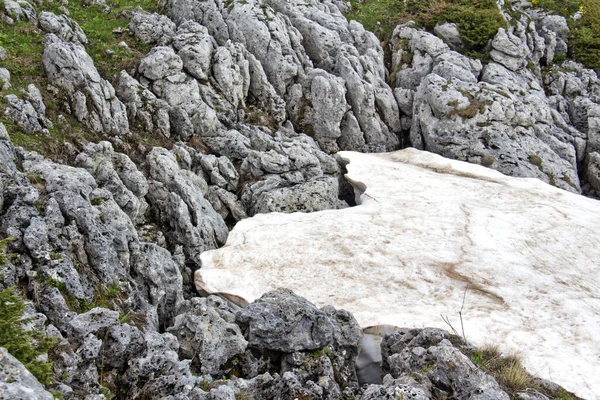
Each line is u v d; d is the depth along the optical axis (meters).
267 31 28.06
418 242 19.11
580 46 35.34
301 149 24.59
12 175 13.67
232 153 23.89
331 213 21.25
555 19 36.28
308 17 31.58
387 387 10.98
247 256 18.75
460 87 28.45
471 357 12.98
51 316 11.31
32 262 11.96
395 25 34.53
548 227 20.34
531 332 14.90
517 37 32.53
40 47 22.53
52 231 12.65
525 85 31.05
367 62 30.20
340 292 16.81
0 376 7.27
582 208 22.30
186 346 12.59
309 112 28.17
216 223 20.84
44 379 8.55
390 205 21.70
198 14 29.03
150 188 19.78
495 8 33.91
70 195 13.56
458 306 16.08
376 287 17.00
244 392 11.23
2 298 8.84
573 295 16.62
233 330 12.92
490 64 31.25
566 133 29.45
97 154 18.00
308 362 12.63
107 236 14.20
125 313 13.29
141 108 22.72
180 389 10.34
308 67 29.05
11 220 12.37
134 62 24.47
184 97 24.03
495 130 27.42
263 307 13.26
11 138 17.97
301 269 17.94
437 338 13.18
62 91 20.86
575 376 13.23
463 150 27.67
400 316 15.42
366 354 14.71
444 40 32.81
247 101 27.34
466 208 21.47
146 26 26.48
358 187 24.66
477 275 17.47
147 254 15.84
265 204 22.27
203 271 18.16
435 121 28.28
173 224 19.45
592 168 28.53
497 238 19.44
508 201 22.45
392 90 31.30
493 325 15.13
